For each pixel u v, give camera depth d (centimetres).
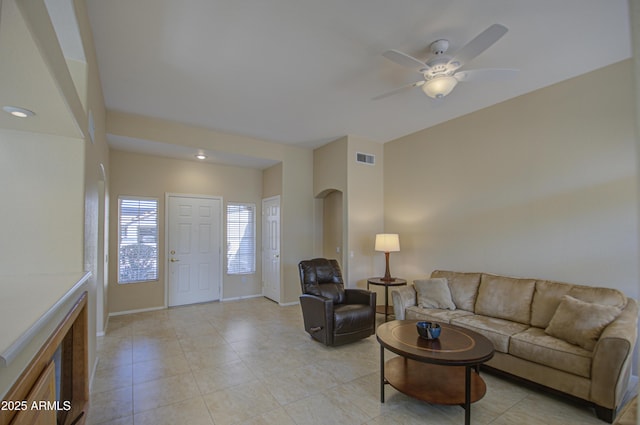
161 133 461
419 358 220
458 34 257
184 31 254
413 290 400
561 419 229
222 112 425
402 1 220
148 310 525
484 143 408
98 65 305
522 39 264
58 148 219
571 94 330
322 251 626
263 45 273
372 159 552
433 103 358
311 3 222
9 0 93
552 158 343
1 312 119
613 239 302
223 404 247
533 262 356
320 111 422
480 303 359
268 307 554
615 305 271
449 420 229
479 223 411
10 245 209
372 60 297
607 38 263
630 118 294
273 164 603
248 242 637
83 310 231
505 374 284
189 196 573
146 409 240
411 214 508
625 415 161
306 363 323
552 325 279
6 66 132
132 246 516
